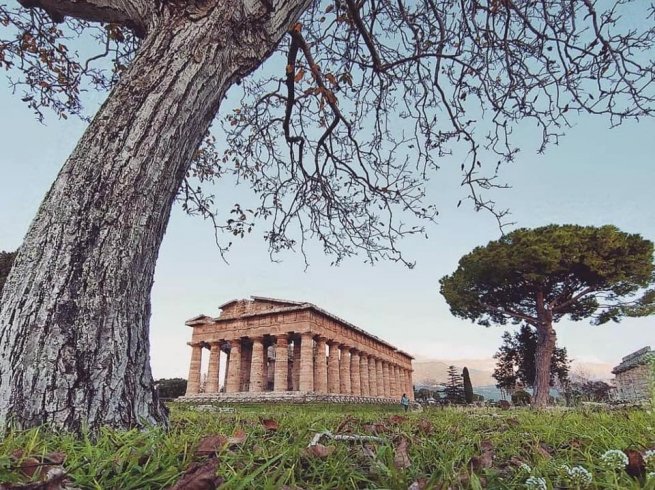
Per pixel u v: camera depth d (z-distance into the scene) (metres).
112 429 2.20
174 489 1.36
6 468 1.36
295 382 47.47
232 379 44.66
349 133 7.10
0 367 2.18
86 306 2.37
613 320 26.69
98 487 1.36
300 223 7.97
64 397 2.17
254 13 3.49
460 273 29.38
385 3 6.52
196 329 49.16
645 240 24.02
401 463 2.10
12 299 2.32
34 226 2.52
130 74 2.99
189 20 3.20
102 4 3.38
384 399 54.62
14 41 6.24
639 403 6.75
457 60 6.34
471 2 6.17
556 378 38.41
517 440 3.30
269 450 2.12
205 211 7.57
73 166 2.65
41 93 6.84
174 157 2.91
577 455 2.57
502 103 6.48
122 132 2.76
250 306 46.97
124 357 2.45
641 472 1.91
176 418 4.48
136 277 2.62
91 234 2.50
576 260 23.91
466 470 1.86
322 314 43.97
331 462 1.96
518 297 28.28
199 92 3.08
